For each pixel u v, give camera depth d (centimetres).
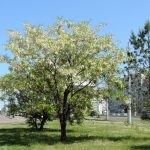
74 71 3356
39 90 3653
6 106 4784
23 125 6269
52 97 3597
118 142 3375
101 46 3494
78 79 3381
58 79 3491
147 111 3747
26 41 3494
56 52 3409
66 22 3550
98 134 4209
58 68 3425
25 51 3494
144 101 3706
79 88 3612
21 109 4700
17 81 3753
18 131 4750
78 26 3503
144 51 3791
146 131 4678
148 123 6831
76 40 3469
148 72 3669
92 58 3494
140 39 3838
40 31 3506
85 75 3412
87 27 3503
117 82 3600
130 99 3750
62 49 3422
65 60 3488
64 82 3431
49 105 3553
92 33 3506
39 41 3422
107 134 4212
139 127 5509
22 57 3512
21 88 4078
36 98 3675
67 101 3612
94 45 3478
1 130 4962
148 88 3681
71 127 5322
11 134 4303
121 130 4831
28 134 4291
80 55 3472
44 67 3497
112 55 3547
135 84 3753
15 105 4750
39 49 3450
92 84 3634
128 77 3750
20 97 4653
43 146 3159
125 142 3375
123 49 3591
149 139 3628
